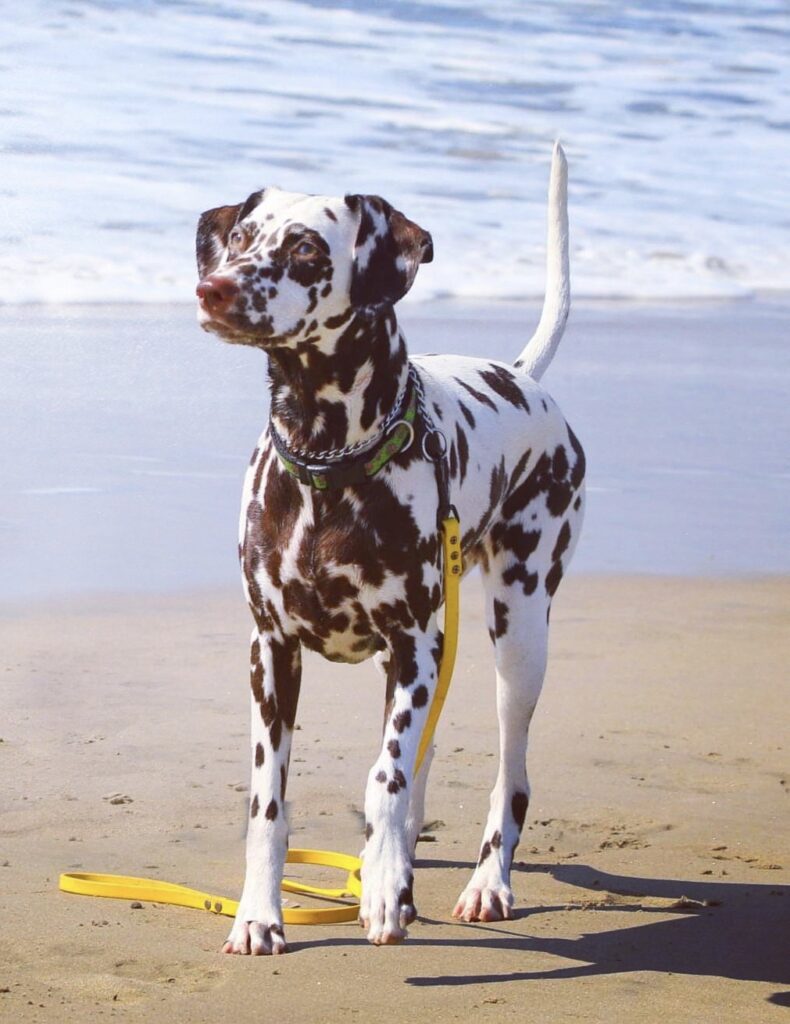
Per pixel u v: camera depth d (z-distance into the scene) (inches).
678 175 721.0
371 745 243.0
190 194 576.7
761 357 520.4
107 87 668.1
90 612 295.4
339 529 172.6
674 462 409.4
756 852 207.8
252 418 410.9
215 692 260.8
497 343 470.9
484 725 255.8
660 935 179.0
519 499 208.8
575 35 872.9
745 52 885.8
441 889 196.4
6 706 248.8
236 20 779.4
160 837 204.1
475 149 688.4
